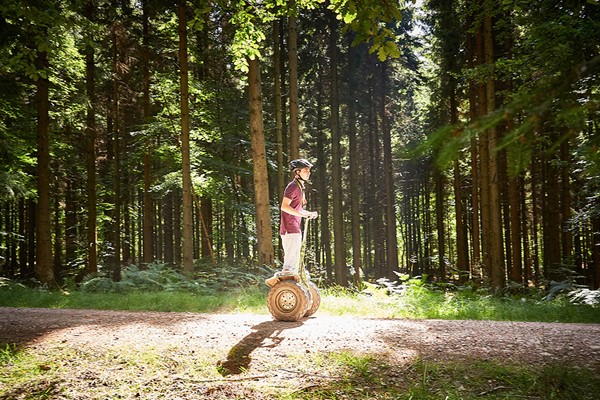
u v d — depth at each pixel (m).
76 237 22.06
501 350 4.26
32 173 16.80
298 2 5.91
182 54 12.69
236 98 18.17
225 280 11.52
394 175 31.80
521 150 1.20
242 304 7.91
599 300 9.03
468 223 28.27
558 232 16.89
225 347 4.48
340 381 3.70
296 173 6.08
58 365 4.11
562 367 3.77
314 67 26.34
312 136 30.75
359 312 7.04
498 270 13.43
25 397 3.51
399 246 44.75
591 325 5.54
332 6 4.00
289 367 3.98
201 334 4.97
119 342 4.70
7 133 12.95
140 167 21.72
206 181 16.78
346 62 27.22
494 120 1.19
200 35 16.08
